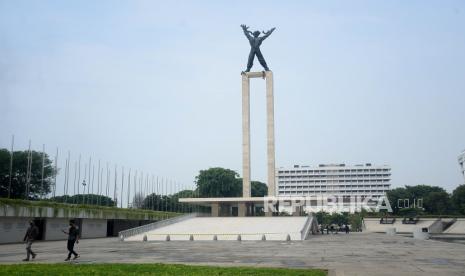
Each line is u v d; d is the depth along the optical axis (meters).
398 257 29.11
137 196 108.06
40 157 92.06
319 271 19.22
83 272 18.25
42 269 19.19
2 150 89.19
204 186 129.00
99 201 101.44
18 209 50.62
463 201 135.88
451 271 20.69
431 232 106.69
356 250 36.09
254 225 66.62
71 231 27.06
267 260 26.50
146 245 44.66
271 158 86.38
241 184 132.50
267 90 89.44
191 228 65.50
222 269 19.75
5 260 26.47
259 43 91.12
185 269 19.70
